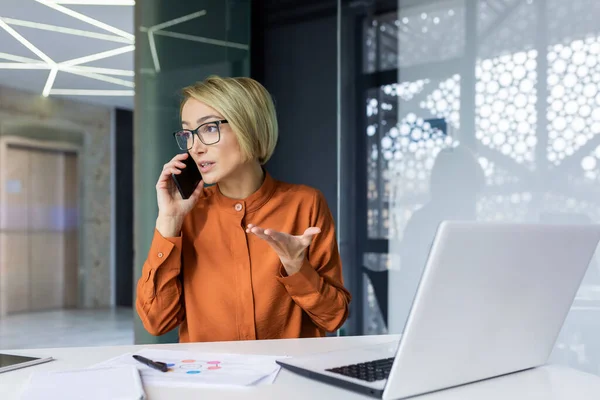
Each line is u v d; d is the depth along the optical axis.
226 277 1.43
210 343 1.20
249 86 1.43
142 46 3.14
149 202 3.09
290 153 3.61
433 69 3.18
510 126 2.96
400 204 3.26
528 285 0.88
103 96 6.55
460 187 3.09
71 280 6.89
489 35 3.02
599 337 2.69
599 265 2.69
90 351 1.12
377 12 3.35
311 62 3.54
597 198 2.74
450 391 0.84
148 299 1.37
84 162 6.93
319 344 1.18
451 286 0.77
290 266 1.27
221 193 1.51
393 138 3.29
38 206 6.47
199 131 1.38
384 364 0.94
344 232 3.41
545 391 0.85
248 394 0.81
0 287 6.06
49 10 3.54
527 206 2.91
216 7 3.41
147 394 0.81
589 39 2.76
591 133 2.76
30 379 0.86
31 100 6.24
